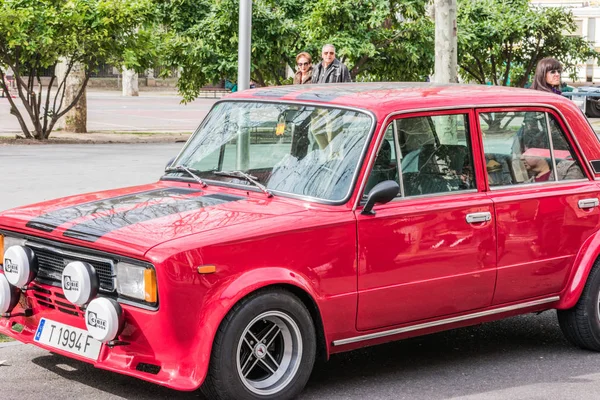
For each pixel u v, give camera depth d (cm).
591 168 734
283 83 2547
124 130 2984
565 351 737
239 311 546
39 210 625
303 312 575
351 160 611
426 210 625
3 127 2936
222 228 554
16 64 2419
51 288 585
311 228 574
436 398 610
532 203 682
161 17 2470
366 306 602
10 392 598
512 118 690
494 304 672
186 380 532
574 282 710
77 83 2788
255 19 2358
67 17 2317
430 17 2773
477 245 651
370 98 643
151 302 533
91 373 641
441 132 650
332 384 634
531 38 2833
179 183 676
